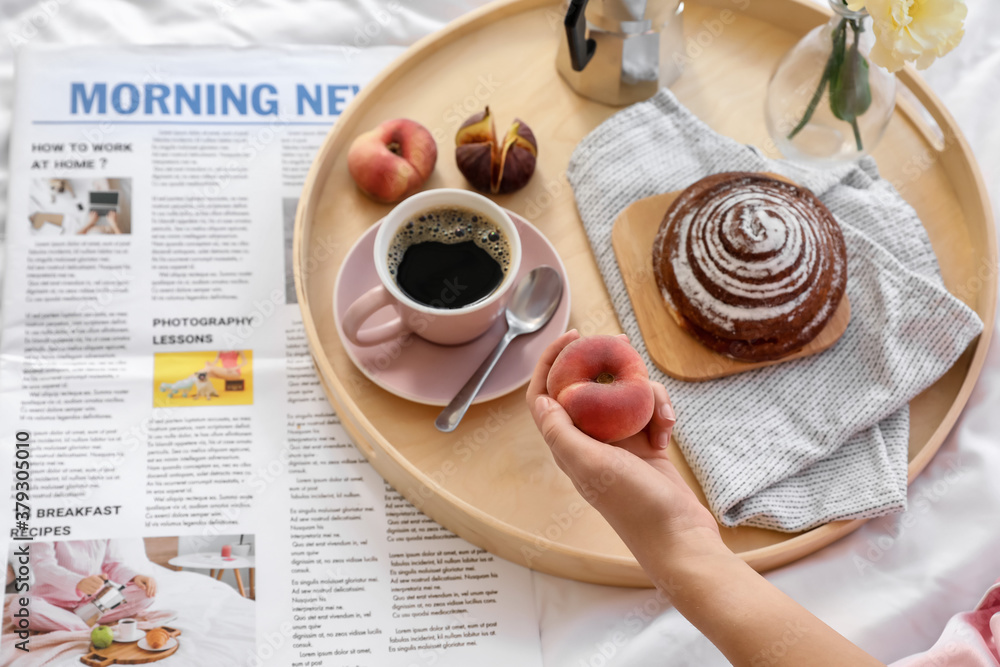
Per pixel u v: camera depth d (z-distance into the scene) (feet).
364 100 2.43
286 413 2.39
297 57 2.70
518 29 2.58
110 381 2.39
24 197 2.51
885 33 1.92
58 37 2.76
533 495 2.15
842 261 2.22
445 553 2.29
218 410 2.38
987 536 2.20
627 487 1.77
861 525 2.23
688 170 2.39
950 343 2.20
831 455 2.18
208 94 2.63
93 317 2.43
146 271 2.47
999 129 2.68
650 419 1.91
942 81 2.79
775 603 1.71
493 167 2.33
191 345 2.43
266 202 2.55
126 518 2.29
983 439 2.27
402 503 2.33
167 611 2.23
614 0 2.26
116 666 2.19
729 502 2.10
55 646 2.20
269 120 2.62
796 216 2.16
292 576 2.26
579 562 2.12
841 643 1.68
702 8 2.60
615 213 2.36
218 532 2.29
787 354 2.20
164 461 2.33
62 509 2.28
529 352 2.22
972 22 2.83
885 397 2.17
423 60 2.53
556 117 2.50
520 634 2.24
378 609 2.25
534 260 2.29
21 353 2.40
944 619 2.19
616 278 2.31
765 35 2.59
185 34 2.79
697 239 2.18
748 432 2.16
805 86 2.19
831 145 2.28
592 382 1.83
